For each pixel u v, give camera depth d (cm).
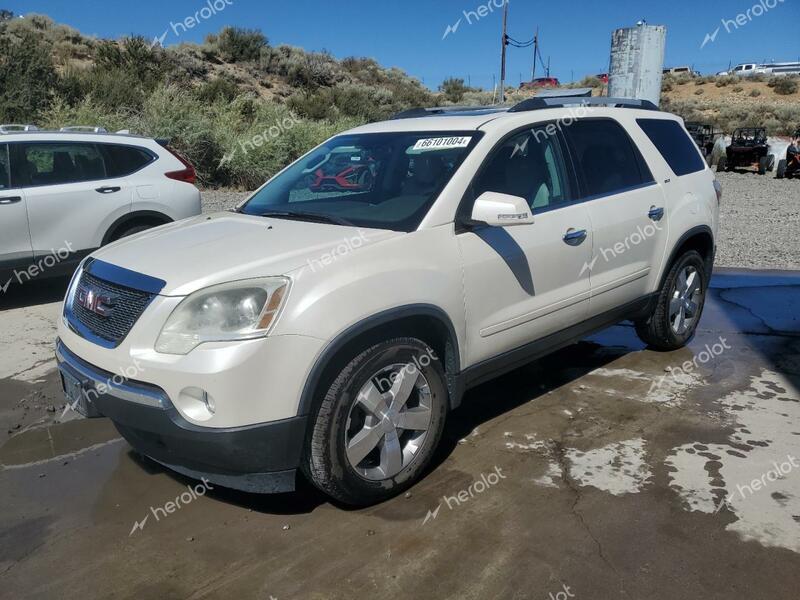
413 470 356
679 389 489
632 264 491
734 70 7150
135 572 300
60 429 442
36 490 368
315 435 319
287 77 3662
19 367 550
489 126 414
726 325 638
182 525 334
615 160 492
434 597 281
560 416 448
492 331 391
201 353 300
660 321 538
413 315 343
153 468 390
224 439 299
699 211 545
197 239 370
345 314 316
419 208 372
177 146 1675
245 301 306
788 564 297
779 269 880
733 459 387
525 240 403
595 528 324
